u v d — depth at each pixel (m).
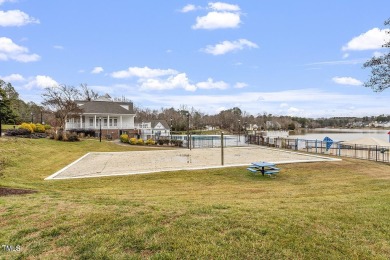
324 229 4.83
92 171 14.55
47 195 7.97
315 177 13.04
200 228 4.78
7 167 13.82
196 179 12.62
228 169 14.63
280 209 6.02
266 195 8.84
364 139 22.62
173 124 72.25
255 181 12.26
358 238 4.53
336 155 21.61
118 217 5.30
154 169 15.02
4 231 4.86
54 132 30.00
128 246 4.23
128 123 44.16
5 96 33.47
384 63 9.59
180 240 4.35
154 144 32.28
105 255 3.99
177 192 9.67
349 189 9.98
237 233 4.59
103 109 41.06
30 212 5.80
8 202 6.73
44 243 4.43
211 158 20.12
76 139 29.52
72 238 4.53
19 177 12.30
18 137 26.05
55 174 13.62
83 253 4.08
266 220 5.16
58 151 22.03
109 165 16.66
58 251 4.18
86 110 39.53
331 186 10.74
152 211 5.70
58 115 33.00
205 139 37.50
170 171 14.12
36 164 15.88
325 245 4.27
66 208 6.08
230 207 6.12
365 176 13.20
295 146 27.28
